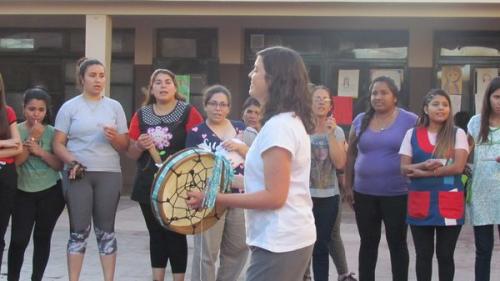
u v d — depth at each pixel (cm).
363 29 1314
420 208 570
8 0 1195
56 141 607
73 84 1397
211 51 1359
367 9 1139
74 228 606
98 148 606
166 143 602
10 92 1413
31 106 616
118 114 620
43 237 625
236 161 562
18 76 1411
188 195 360
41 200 618
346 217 1129
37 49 1403
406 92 1309
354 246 884
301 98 356
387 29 1308
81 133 603
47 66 1403
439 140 573
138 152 604
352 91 1326
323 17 1245
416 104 1298
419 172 568
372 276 609
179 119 608
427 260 578
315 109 610
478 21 1272
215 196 351
